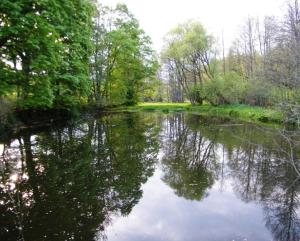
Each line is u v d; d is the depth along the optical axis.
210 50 39.59
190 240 5.84
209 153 13.39
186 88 46.59
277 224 6.43
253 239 5.83
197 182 9.38
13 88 14.26
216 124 23.53
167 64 45.66
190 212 7.19
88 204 7.49
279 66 18.02
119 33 34.44
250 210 7.25
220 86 36.16
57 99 21.91
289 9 20.31
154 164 11.42
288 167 10.78
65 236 5.89
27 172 10.00
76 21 21.59
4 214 6.81
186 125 23.61
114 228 6.34
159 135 18.47
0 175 9.64
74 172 10.12
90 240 5.79
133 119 28.86
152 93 49.25
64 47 18.38
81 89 23.53
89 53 25.75
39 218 6.63
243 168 10.84
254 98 32.16
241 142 15.59
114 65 37.03
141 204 7.62
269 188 8.71
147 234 6.12
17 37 12.79
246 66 42.94
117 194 8.26
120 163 11.46
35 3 12.96
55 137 16.98
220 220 6.74
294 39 14.46
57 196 7.96
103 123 25.06
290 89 15.07
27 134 17.78
